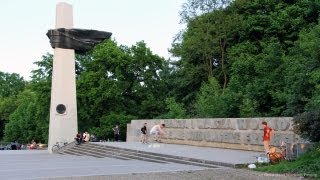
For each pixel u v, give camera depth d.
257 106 33.56
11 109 92.94
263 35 43.78
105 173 17.45
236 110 35.00
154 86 54.84
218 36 45.84
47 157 29.08
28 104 76.25
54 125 36.91
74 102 37.50
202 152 24.78
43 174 17.58
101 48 52.56
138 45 53.22
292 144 18.84
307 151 18.11
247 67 38.00
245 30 44.47
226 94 36.09
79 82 50.88
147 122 37.81
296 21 40.88
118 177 15.91
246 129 26.81
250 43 43.41
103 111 51.56
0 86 106.62
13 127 77.75
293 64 30.72
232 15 45.09
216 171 17.45
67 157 28.91
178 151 25.41
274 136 24.58
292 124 21.88
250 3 44.88
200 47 46.34
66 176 16.53
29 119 70.75
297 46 34.22
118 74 51.31
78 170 18.98
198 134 31.30
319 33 28.03
